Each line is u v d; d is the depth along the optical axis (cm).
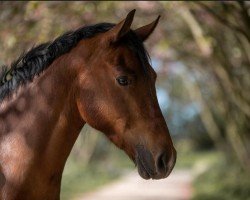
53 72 405
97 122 392
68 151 409
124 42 396
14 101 409
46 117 399
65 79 402
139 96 385
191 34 1677
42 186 395
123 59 389
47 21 1108
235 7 1055
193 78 2477
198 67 2111
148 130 381
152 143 378
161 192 2389
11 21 1066
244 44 1427
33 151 393
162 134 383
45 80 405
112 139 395
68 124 404
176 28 1691
